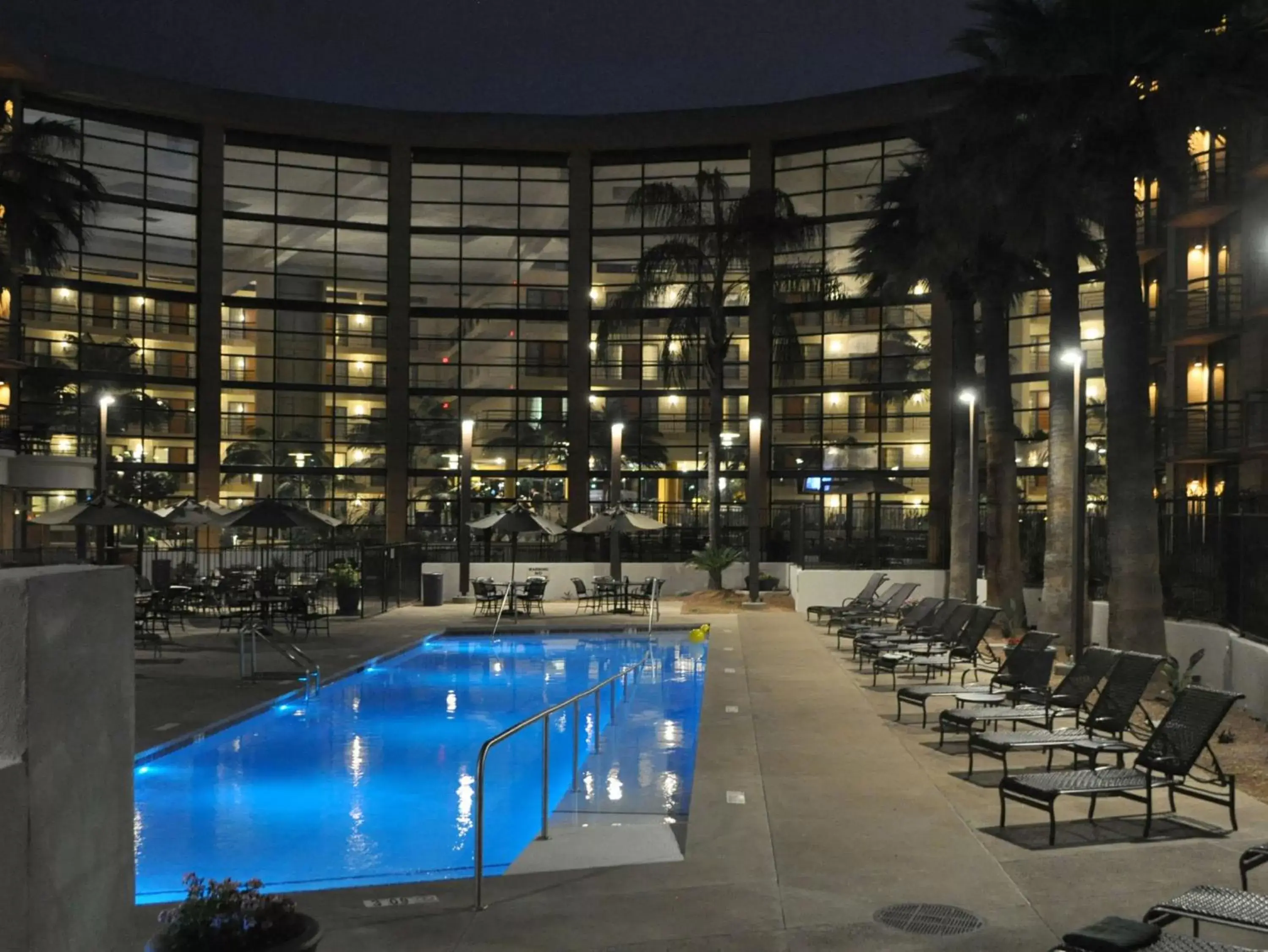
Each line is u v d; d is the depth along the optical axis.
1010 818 8.13
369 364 44.31
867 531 37.38
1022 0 17.56
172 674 17.25
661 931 5.82
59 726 3.00
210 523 27.38
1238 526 14.98
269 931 3.98
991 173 18.77
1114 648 15.85
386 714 15.00
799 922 5.92
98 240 40.69
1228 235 26.88
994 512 24.41
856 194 43.19
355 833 9.12
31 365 39.53
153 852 8.59
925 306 42.06
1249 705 12.98
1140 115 16.70
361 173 44.62
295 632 22.89
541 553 42.88
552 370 45.19
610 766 11.59
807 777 9.68
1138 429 16.12
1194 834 7.62
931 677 16.47
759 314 43.72
